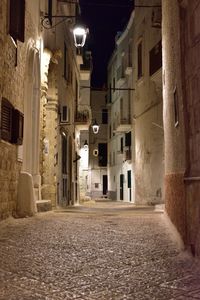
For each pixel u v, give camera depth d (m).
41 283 4.28
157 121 21.77
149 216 11.65
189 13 6.01
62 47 20.42
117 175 43.41
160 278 4.45
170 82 8.87
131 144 34.69
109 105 49.19
